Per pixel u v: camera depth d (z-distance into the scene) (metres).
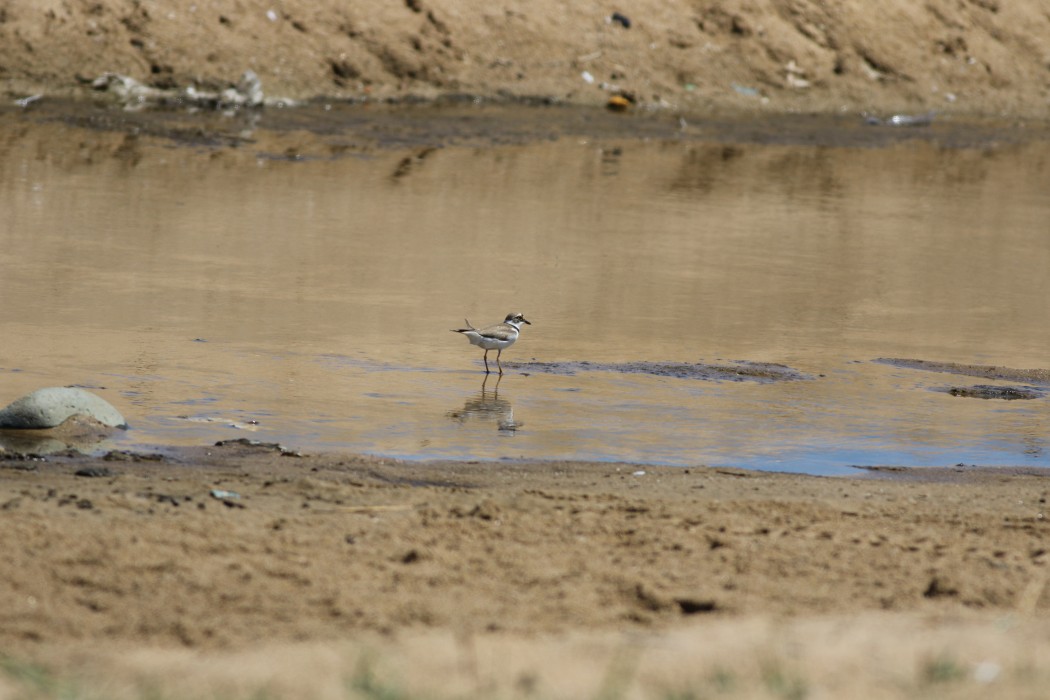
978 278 24.88
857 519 10.99
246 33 39.19
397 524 10.11
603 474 12.70
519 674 7.09
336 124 36.31
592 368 17.28
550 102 41.16
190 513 10.11
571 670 7.17
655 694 6.80
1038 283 24.81
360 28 40.62
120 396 14.84
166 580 8.57
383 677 7.00
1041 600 8.74
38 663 7.27
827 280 23.81
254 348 17.33
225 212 26.14
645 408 15.55
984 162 39.09
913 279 24.41
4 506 9.98
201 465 12.27
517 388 16.14
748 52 45.25
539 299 21.11
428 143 35.03
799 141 39.94
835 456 13.98
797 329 20.17
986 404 16.55
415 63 40.56
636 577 9.00
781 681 6.92
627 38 44.00
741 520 10.70
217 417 14.27
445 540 9.75
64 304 19.03
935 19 49.38
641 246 25.61
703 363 17.84
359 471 12.36
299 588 8.57
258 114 36.66
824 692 6.84
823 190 33.06
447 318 19.58
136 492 10.83
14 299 19.09
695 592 8.71
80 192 26.95
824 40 46.69
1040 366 18.81
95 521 9.68
